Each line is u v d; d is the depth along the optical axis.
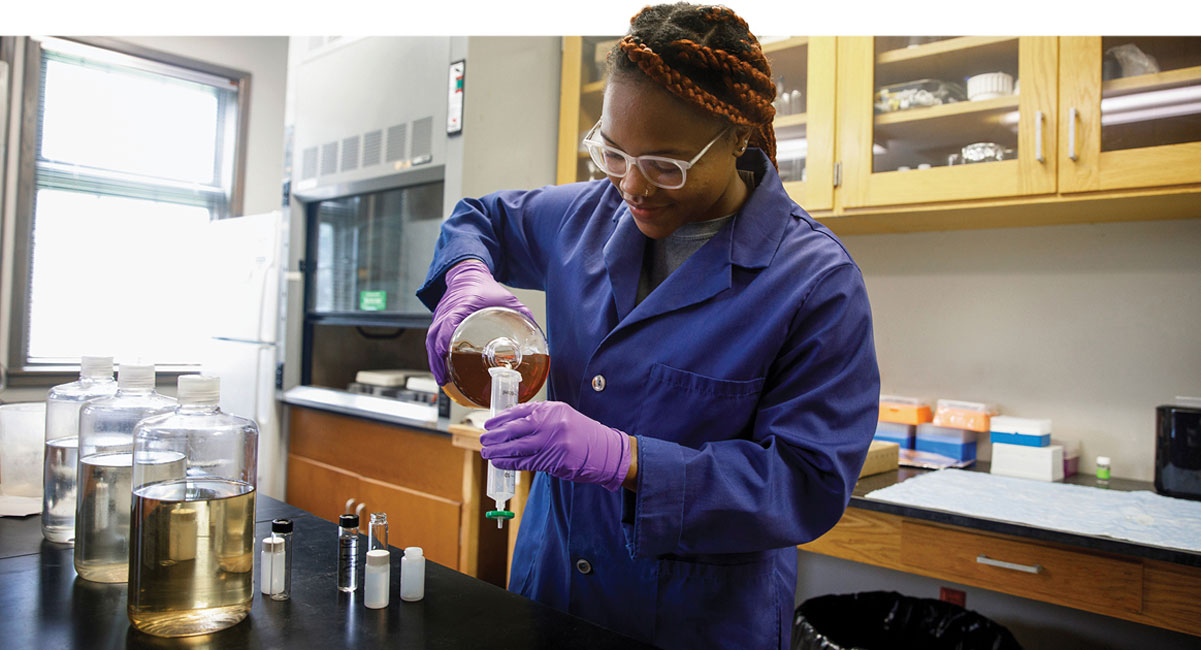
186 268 3.56
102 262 3.35
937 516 1.46
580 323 1.00
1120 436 1.86
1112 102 1.63
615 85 0.75
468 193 2.27
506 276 1.23
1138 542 1.24
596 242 1.04
